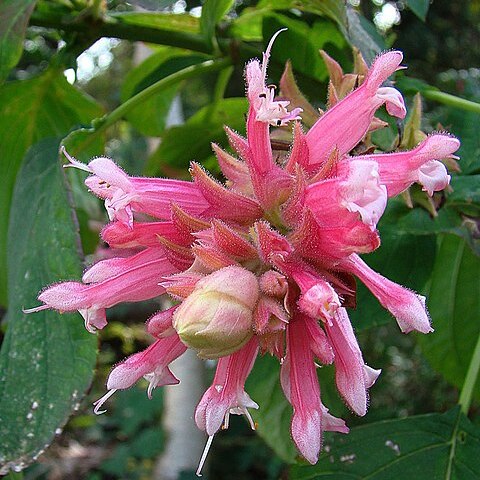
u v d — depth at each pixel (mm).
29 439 255
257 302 172
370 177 163
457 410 277
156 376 198
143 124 411
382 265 291
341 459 270
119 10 384
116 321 1170
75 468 980
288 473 278
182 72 322
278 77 331
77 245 269
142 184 195
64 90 367
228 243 179
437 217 277
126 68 1236
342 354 183
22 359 267
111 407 1120
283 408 326
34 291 275
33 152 306
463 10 885
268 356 325
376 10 566
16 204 307
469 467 266
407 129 251
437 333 354
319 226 174
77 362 259
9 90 355
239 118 387
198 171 191
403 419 275
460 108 312
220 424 183
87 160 318
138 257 198
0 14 295
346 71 319
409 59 867
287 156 224
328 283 174
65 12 333
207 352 164
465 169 301
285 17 321
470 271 344
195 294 164
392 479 267
